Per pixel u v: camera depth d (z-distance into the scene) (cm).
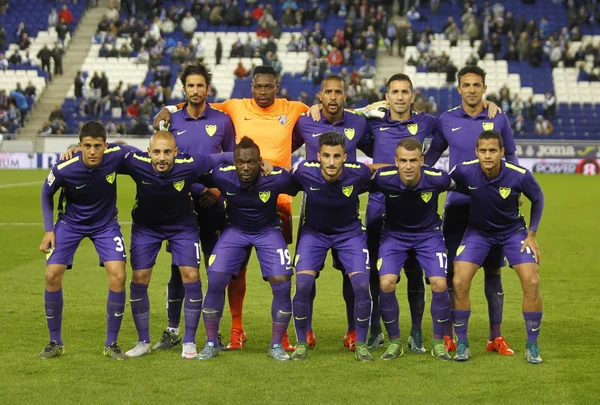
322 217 834
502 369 773
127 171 827
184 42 4247
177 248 834
